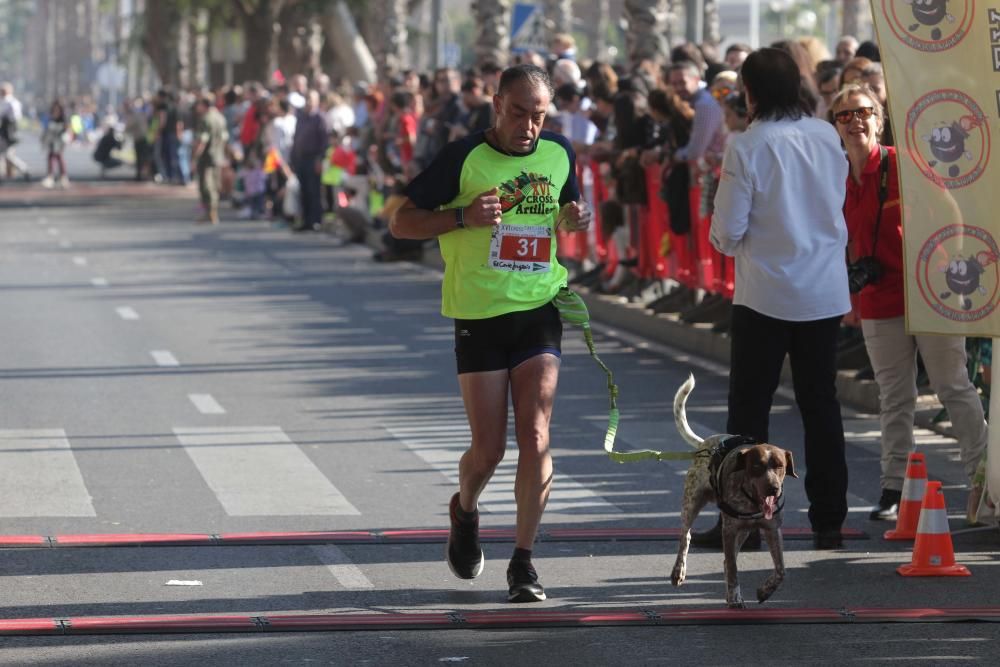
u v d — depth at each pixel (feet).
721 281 93.76
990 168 50.55
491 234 45.03
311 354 94.73
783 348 51.21
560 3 238.48
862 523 55.31
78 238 175.94
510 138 44.98
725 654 40.88
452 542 47.26
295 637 42.24
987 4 50.16
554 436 70.69
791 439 69.72
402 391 82.17
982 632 42.91
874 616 43.88
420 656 40.63
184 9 307.99
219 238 176.65
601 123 110.22
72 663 39.68
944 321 51.03
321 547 51.85
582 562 50.21
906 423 55.52
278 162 192.85
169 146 287.07
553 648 41.39
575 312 45.68
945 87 50.60
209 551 51.16
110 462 65.00
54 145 275.18
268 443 69.10
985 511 53.83
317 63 309.22
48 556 50.19
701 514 56.95
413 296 124.26
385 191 161.27
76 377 86.33
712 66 94.99
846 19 209.26
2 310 114.62
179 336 102.22
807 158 50.39
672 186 95.71
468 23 638.12
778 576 44.37
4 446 68.13
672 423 73.82
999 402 52.01
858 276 54.60
